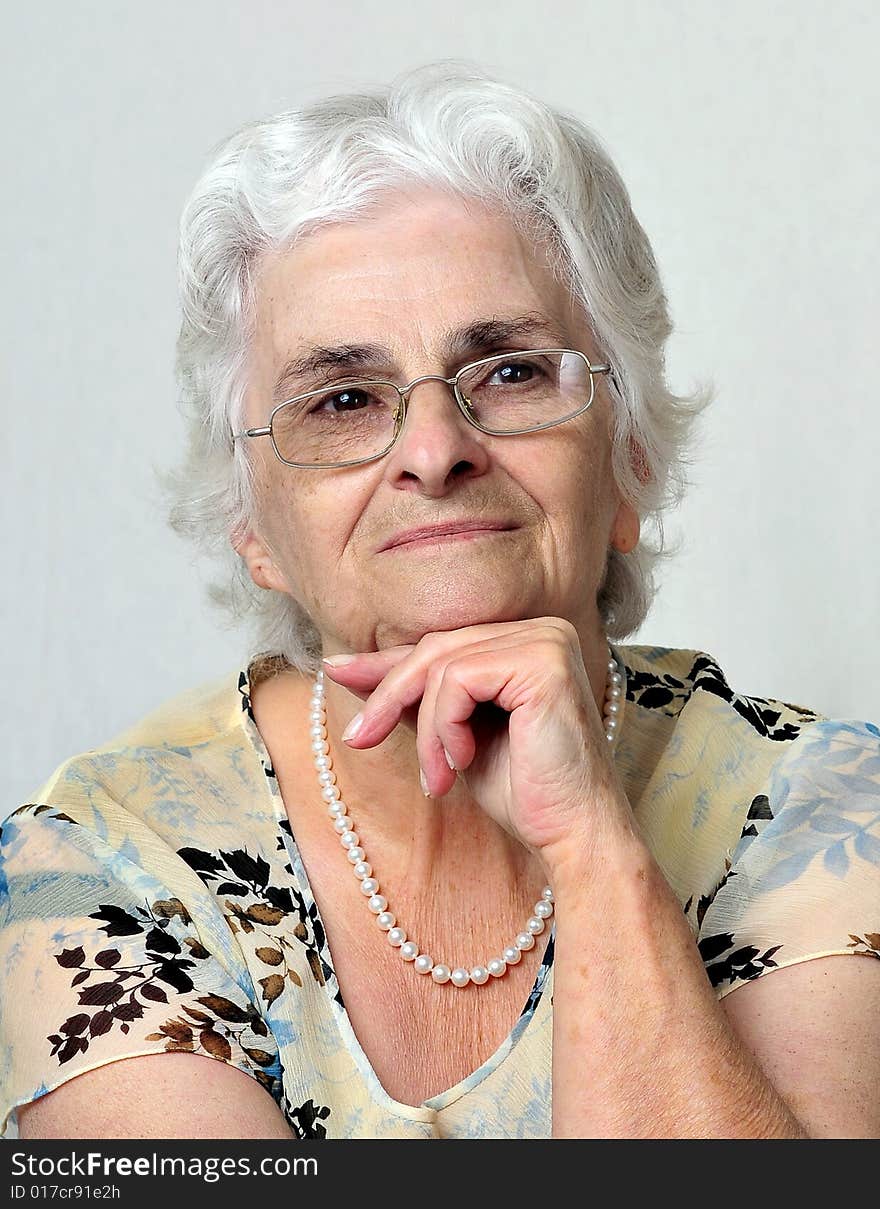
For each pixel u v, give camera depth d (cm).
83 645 312
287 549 139
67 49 313
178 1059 115
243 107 311
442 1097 130
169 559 311
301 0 312
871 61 284
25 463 313
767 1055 119
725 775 147
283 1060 126
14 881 130
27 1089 116
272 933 132
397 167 130
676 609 296
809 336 288
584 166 140
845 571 288
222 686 165
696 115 296
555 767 118
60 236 313
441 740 122
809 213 288
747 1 293
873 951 124
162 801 141
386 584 129
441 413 126
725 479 293
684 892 140
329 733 147
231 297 141
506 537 128
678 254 296
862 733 148
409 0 312
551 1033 131
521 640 122
